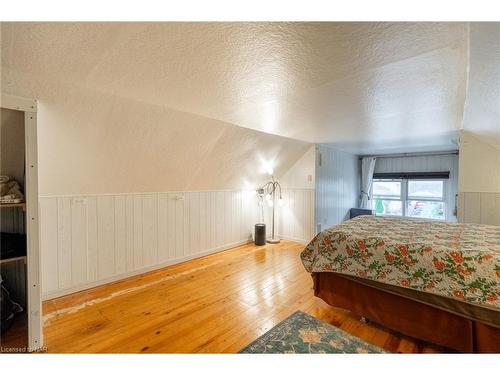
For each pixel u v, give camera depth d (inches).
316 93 75.2
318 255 87.9
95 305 91.0
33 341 65.2
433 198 201.8
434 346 68.8
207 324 79.3
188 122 100.7
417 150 197.9
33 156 62.7
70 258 99.7
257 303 93.1
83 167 93.3
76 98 71.5
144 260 123.2
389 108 90.5
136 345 69.1
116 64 57.0
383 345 69.7
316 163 173.5
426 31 44.1
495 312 57.4
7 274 75.5
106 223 109.7
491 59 49.3
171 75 62.7
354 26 43.2
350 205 219.8
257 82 67.4
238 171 156.4
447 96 77.2
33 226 63.7
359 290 80.0
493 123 94.1
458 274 62.0
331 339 72.1
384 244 75.4
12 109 62.0
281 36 46.7
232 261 141.9
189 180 136.4
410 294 69.1
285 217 191.0
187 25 43.4
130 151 98.6
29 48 50.5
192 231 145.2
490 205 122.7
